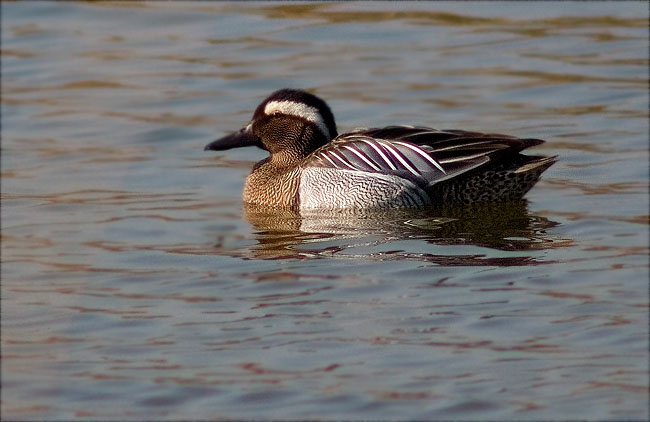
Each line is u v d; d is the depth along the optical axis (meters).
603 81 20.06
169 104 20.25
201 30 23.92
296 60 22.03
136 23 24.39
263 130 16.84
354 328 10.92
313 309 11.50
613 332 10.51
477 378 9.74
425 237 14.00
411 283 12.14
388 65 21.52
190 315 11.48
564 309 11.12
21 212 15.52
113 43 23.39
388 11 24.53
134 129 19.19
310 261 13.16
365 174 15.69
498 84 20.30
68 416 9.41
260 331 10.98
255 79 21.19
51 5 25.33
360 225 14.85
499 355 10.16
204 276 12.73
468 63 21.41
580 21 23.27
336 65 21.64
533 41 22.31
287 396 9.58
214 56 22.48
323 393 9.61
